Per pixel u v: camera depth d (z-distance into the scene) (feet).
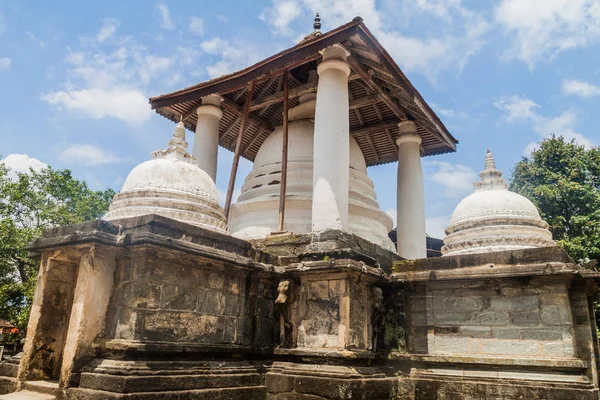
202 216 29.12
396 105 44.93
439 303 29.81
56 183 93.04
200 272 25.43
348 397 24.57
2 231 80.38
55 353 25.52
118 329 22.11
